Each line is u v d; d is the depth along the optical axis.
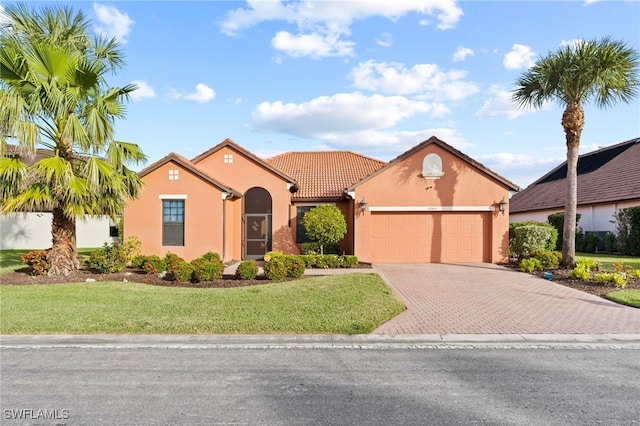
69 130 11.58
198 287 11.82
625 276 13.07
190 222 18.14
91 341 7.27
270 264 13.27
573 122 14.82
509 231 19.02
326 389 5.19
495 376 5.68
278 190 20.00
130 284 12.01
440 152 18.34
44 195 11.97
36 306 9.13
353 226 18.91
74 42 12.65
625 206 22.67
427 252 18.53
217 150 20.33
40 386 5.27
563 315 9.09
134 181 14.54
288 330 7.70
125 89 13.14
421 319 8.71
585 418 4.41
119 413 4.51
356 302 9.72
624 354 6.73
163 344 7.14
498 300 10.57
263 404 4.74
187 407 4.66
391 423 4.28
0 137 11.66
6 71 11.33
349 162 25.70
